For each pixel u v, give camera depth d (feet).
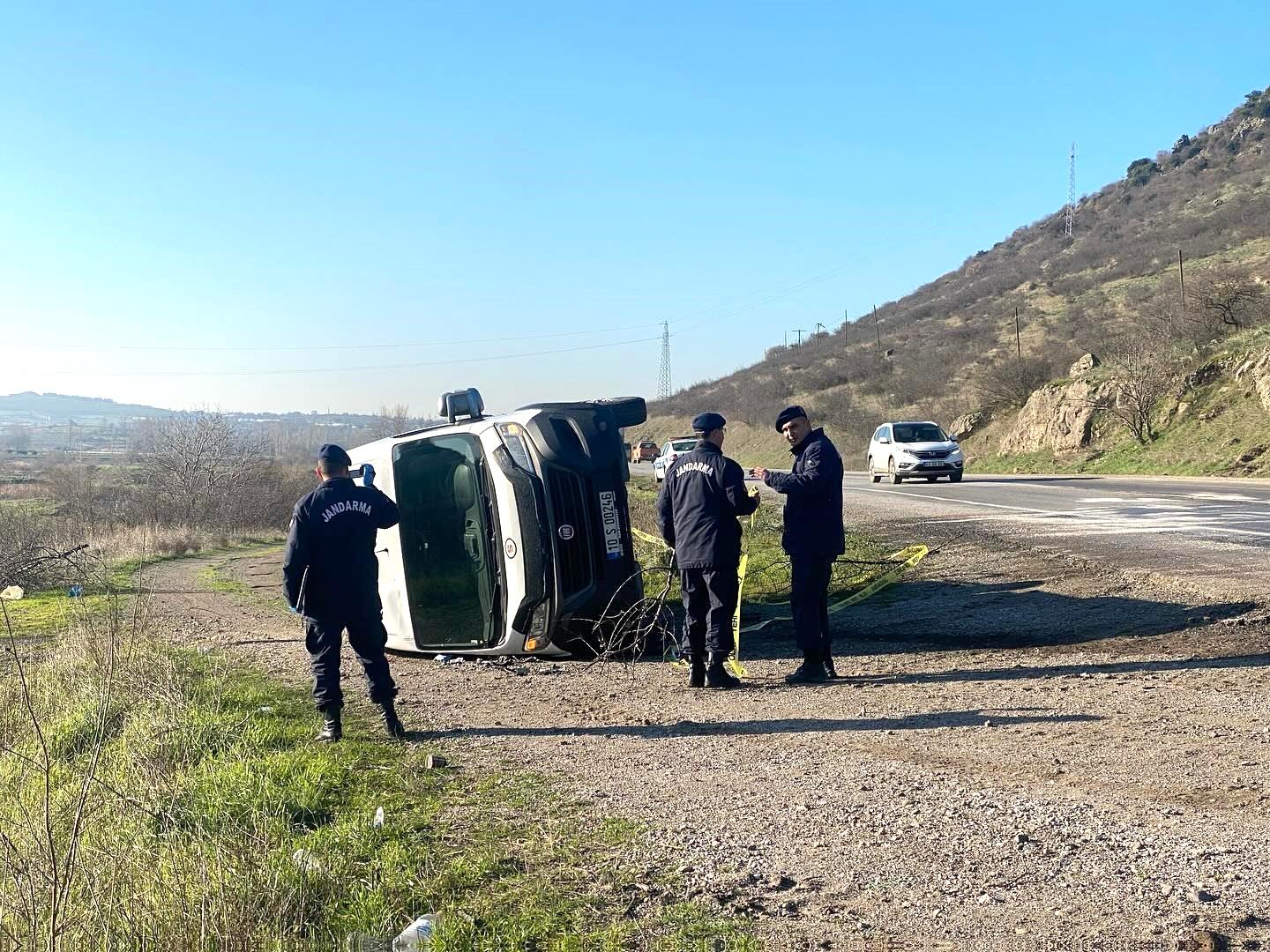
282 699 26.58
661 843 14.84
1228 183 279.49
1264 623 27.04
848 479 129.90
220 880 13.03
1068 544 45.91
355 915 12.84
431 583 31.78
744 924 12.11
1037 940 11.16
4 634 41.88
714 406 285.84
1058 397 143.95
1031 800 15.52
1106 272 244.42
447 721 23.82
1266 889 11.87
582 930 12.21
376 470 33.09
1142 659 24.88
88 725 23.70
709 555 25.73
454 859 14.62
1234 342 122.31
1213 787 15.44
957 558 45.42
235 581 65.51
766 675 27.40
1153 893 12.03
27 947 11.85
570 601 28.99
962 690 23.31
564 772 18.88
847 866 13.56
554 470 29.30
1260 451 101.09
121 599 49.37
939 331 258.78
